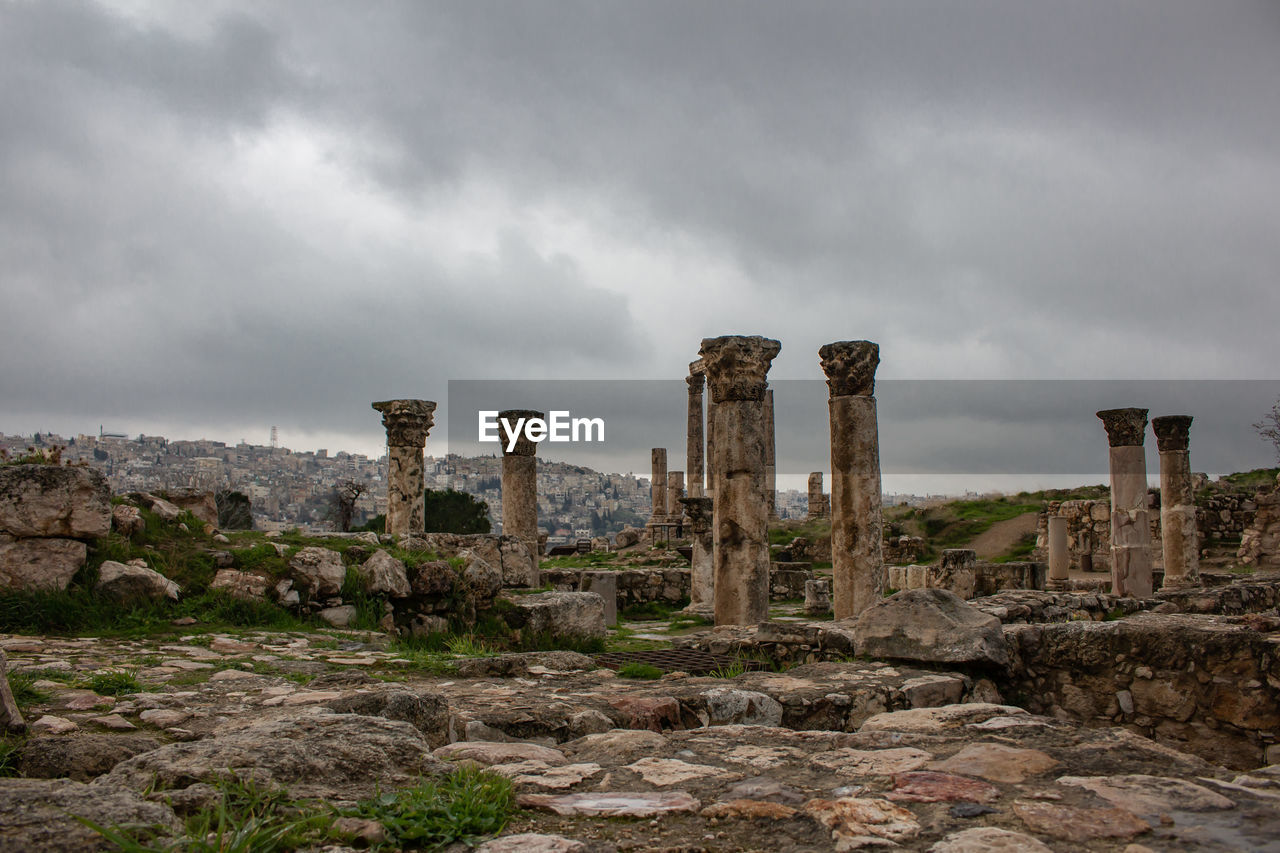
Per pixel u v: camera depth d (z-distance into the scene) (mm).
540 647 12742
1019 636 7379
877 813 3230
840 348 13797
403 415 22688
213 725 5281
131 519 11766
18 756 4121
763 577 14406
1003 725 4645
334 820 3049
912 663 7625
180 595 11141
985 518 42594
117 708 5699
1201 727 6344
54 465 11391
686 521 39969
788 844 2996
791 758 4152
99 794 2916
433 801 3201
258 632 10484
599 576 19281
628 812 3309
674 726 6191
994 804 3324
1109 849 2838
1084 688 6980
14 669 6980
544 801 3443
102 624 10102
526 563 18203
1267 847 2812
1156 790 3441
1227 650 6312
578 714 5777
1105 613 14234
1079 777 3670
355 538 14164
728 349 14633
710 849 2959
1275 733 6004
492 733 5547
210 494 14219
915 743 4430
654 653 10227
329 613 11734
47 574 10242
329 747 3750
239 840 2738
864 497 13562
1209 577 24953
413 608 12578
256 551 12133
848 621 10062
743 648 10023
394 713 5160
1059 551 28062
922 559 33375
